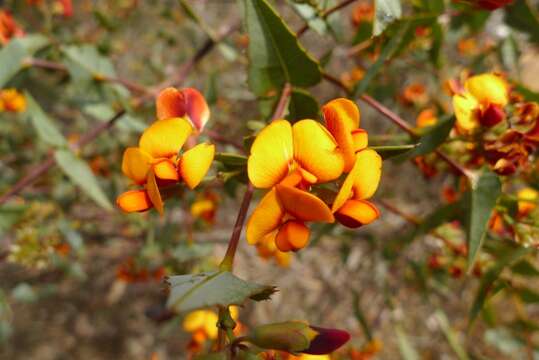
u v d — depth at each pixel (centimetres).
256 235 9
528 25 20
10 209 20
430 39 20
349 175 9
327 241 40
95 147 31
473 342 40
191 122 12
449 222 18
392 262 26
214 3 41
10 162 32
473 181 14
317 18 15
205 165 10
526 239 14
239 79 37
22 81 19
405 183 41
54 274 46
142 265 26
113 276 48
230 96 35
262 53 13
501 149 13
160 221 28
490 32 29
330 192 10
